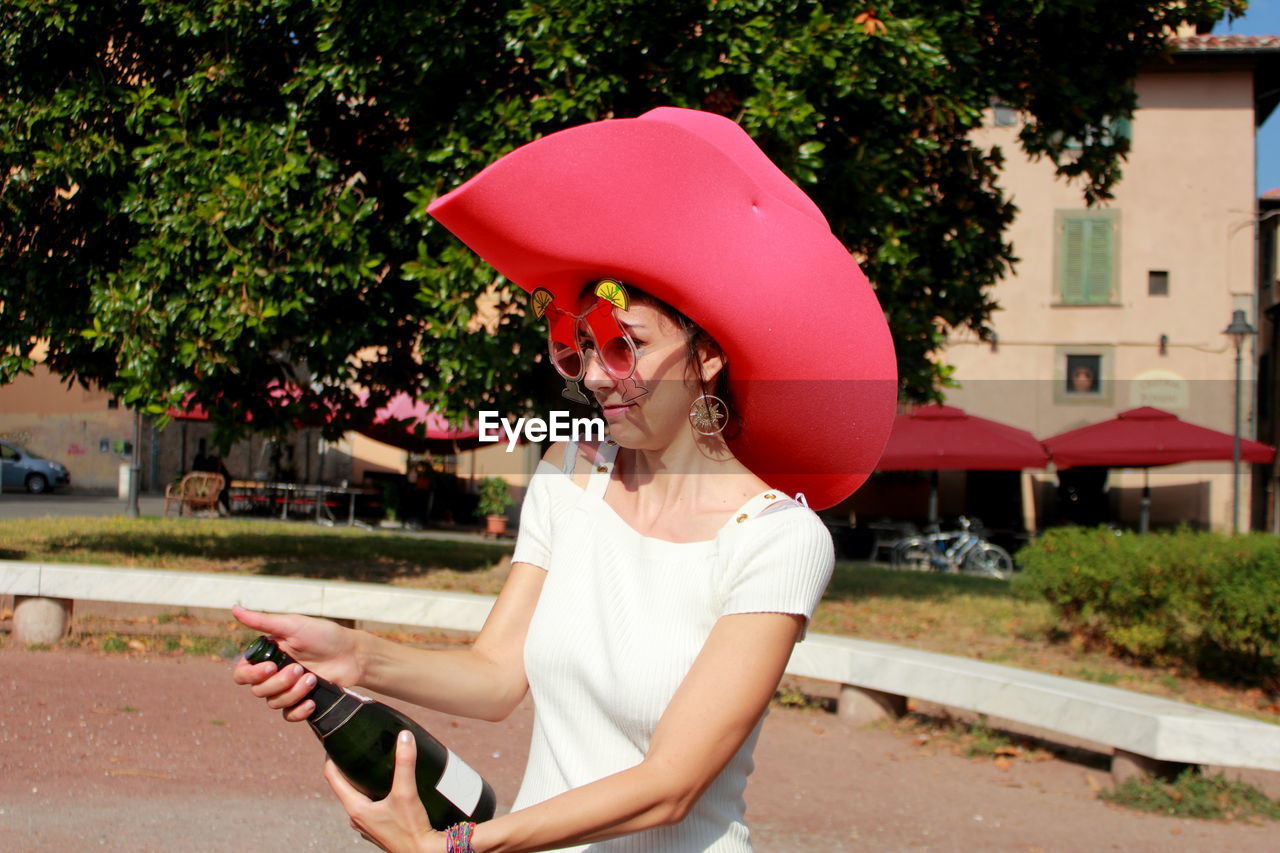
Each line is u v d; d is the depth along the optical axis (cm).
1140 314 2130
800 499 173
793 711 642
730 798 152
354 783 144
